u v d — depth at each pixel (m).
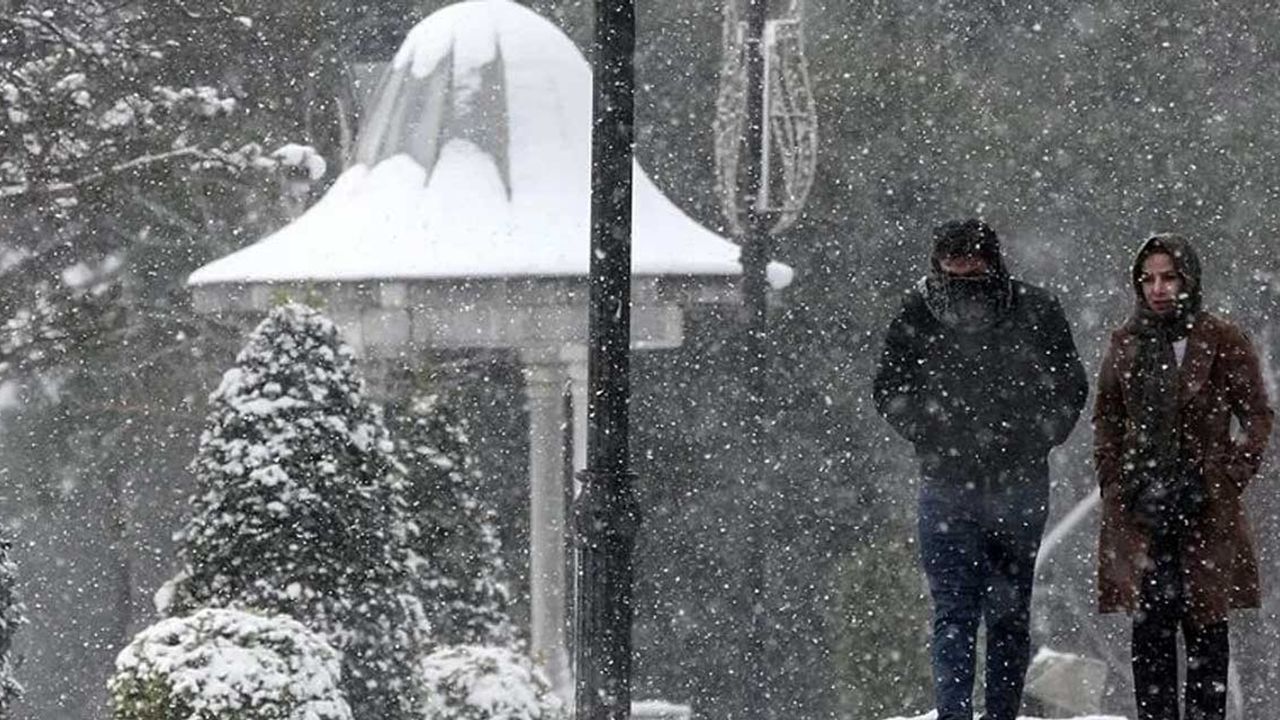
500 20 49.16
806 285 79.75
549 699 34.44
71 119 57.78
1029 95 80.06
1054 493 77.75
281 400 29.95
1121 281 79.50
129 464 70.69
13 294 62.81
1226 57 79.00
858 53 80.38
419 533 37.94
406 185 47.12
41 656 72.31
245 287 46.03
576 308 45.41
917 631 59.19
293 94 71.56
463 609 38.41
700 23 82.75
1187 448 24.33
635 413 78.50
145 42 62.50
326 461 29.92
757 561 46.47
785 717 75.44
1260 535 72.12
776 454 78.56
